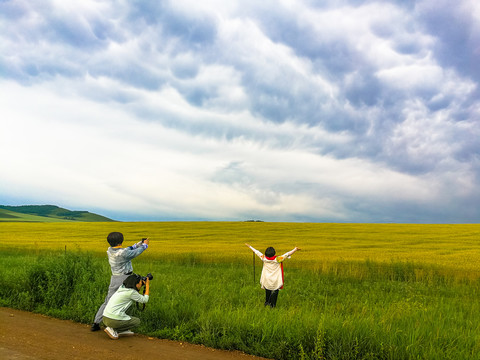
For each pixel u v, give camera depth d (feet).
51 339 19.16
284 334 18.61
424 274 53.06
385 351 16.72
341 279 50.42
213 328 20.16
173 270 54.70
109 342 19.02
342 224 256.93
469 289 43.98
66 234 161.27
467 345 17.07
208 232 185.37
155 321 23.00
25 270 30.45
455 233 177.99
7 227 211.41
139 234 170.60
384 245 119.85
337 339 17.85
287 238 150.30
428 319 21.99
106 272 31.35
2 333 19.85
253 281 44.86
